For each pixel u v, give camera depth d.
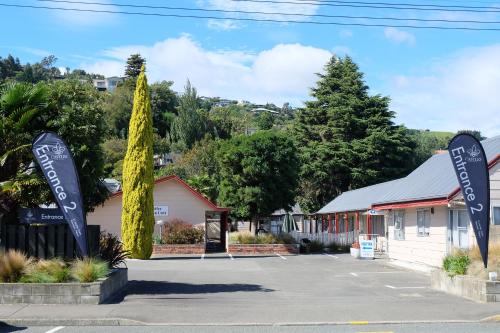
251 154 35.88
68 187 14.09
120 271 16.33
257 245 34.56
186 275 21.20
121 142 68.31
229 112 110.19
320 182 55.94
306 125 57.28
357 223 38.41
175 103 99.69
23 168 15.75
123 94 87.44
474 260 15.76
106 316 11.75
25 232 15.03
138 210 29.34
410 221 25.56
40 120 15.69
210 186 51.25
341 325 11.17
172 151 77.88
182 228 34.47
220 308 12.95
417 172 28.19
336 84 57.59
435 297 14.89
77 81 16.73
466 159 14.84
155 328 10.95
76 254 14.94
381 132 53.50
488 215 14.73
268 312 12.45
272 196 35.91
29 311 12.29
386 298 14.79
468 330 10.60
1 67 134.12
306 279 20.03
